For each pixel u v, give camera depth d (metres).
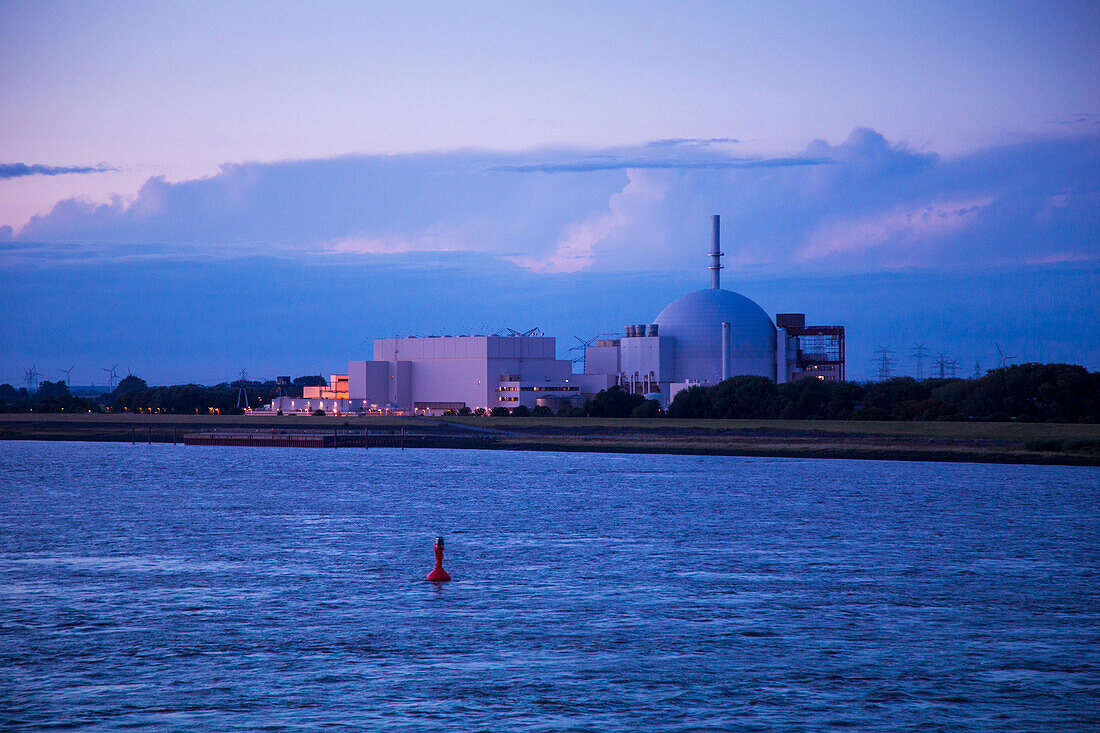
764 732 153.62
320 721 157.25
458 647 196.38
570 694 169.50
